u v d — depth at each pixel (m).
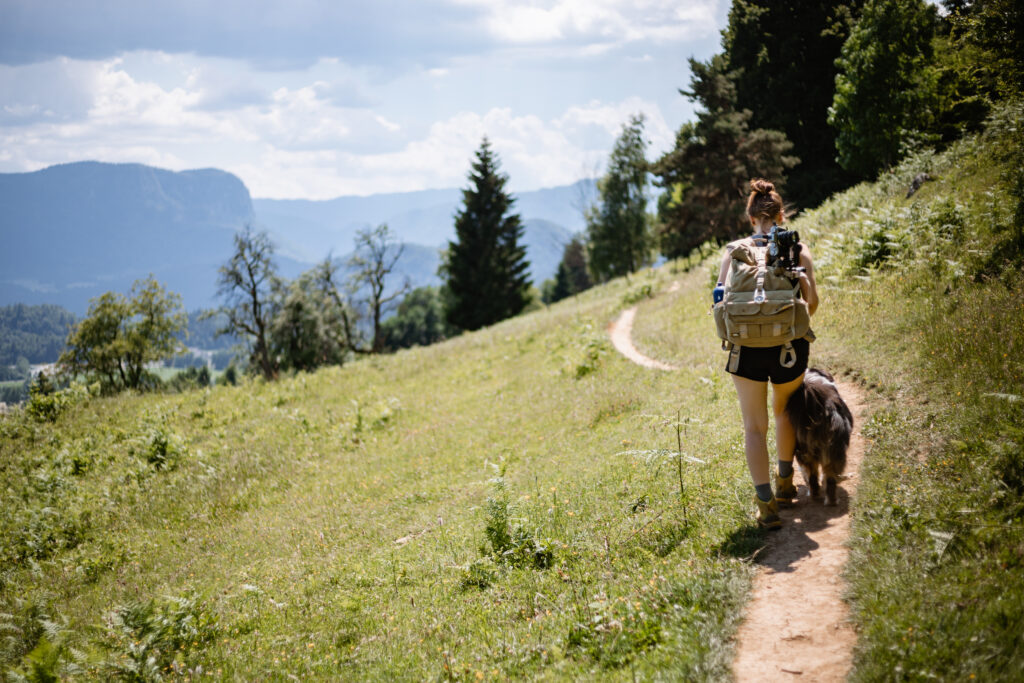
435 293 134.75
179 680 5.89
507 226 73.12
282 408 22.00
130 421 21.48
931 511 4.55
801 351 4.79
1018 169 13.11
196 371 71.56
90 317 43.25
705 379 10.71
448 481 11.23
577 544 6.34
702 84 38.91
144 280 44.78
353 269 63.41
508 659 4.64
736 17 45.16
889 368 7.81
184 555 11.51
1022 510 4.28
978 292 8.98
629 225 67.12
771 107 42.94
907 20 28.80
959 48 24.02
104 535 13.33
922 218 13.39
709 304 19.03
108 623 7.89
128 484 16.08
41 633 8.30
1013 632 3.20
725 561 4.76
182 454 17.64
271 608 7.44
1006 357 6.55
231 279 54.12
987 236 10.86
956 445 5.30
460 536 7.98
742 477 6.31
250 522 12.45
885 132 29.22
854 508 4.98
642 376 13.71
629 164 61.78
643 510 6.54
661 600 4.56
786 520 5.17
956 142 20.81
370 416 18.19
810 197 38.78
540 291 136.00
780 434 5.21
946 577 3.83
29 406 22.14
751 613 4.11
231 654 6.23
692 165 36.72
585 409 12.59
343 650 5.80
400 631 5.80
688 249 38.09
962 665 3.12
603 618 4.60
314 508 12.11
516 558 6.49
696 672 3.64
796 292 4.68
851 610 3.86
